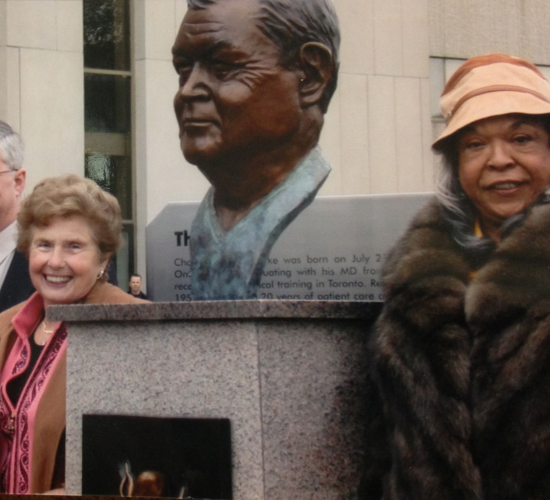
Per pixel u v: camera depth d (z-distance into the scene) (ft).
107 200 9.52
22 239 9.43
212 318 7.55
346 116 12.58
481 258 7.41
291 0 9.52
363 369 7.85
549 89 7.93
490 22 11.39
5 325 9.59
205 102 9.72
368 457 7.57
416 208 8.82
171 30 17.84
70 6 16.97
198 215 10.23
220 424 7.49
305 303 7.48
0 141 11.75
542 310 6.72
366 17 12.45
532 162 7.64
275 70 9.53
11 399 9.07
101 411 8.28
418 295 7.23
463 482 6.74
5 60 16.53
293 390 7.50
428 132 12.06
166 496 7.78
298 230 9.43
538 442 6.54
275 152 9.61
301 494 7.48
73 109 16.93
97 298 9.46
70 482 8.45
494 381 6.75
